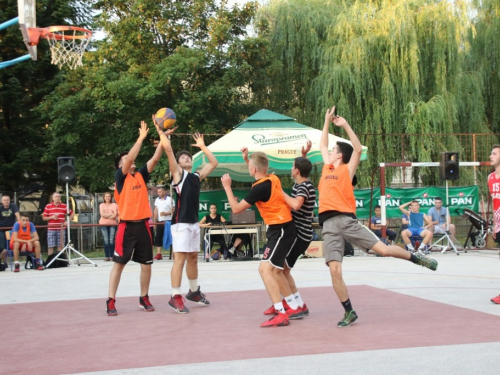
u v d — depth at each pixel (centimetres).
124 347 545
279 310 627
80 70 2362
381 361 470
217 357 496
